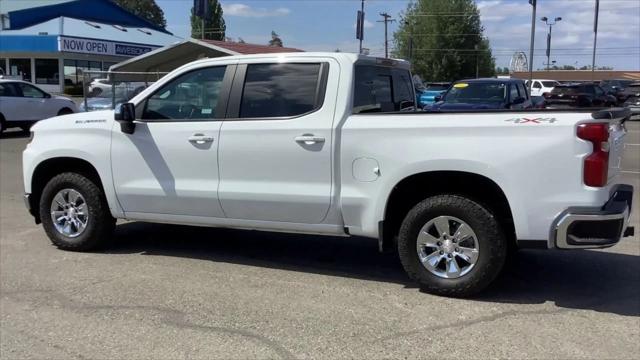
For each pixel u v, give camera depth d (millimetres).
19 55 38344
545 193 4684
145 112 6086
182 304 4965
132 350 4133
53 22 41469
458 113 4980
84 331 4453
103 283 5488
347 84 5344
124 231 7484
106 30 43469
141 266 6016
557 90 32219
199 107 5906
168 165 5949
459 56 65750
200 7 19469
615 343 4219
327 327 4496
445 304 4953
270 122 5508
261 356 4035
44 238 7113
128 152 6109
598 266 6027
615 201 4816
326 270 5906
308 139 5336
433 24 65750
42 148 6504
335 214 5355
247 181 5633
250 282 5523
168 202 5992
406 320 4621
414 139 5008
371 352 4082
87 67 39438
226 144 5660
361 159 5195
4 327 4535
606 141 4613
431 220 5070
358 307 4895
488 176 4785
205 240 7047
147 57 20047
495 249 4891
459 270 5031
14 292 5262
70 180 6406
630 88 31453
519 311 4805
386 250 5293
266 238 7141
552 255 6418
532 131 4703
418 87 35906
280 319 4652
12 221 8039
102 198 6398
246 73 5703
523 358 3982
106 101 19203
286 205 5488
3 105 18875
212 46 18547
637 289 5352
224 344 4219
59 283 5488
